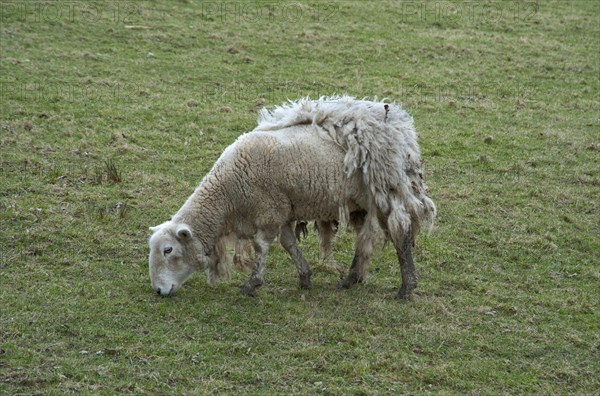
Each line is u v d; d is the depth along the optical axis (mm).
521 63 26969
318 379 10477
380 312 12305
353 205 12805
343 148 12539
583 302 13094
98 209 15664
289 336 11523
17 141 18656
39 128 19516
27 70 23109
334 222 13539
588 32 30422
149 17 28344
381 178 12469
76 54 24672
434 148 20000
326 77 24641
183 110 21438
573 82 25812
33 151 18266
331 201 12500
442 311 12539
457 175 18594
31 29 26172
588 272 14312
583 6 33344
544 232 15828
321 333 11586
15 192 16109
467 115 22547
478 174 18703
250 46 26703
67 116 20359
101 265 13609
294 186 12398
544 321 12508
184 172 17938
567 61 27438
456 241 15352
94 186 16766
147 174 17531
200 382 10273
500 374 10898
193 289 13125
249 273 13820
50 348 10875
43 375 10188
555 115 22891
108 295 12531
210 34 27391
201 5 30094
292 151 12414
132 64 24547
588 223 16359
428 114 22344
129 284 13000
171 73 24203
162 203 16203
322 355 10953
